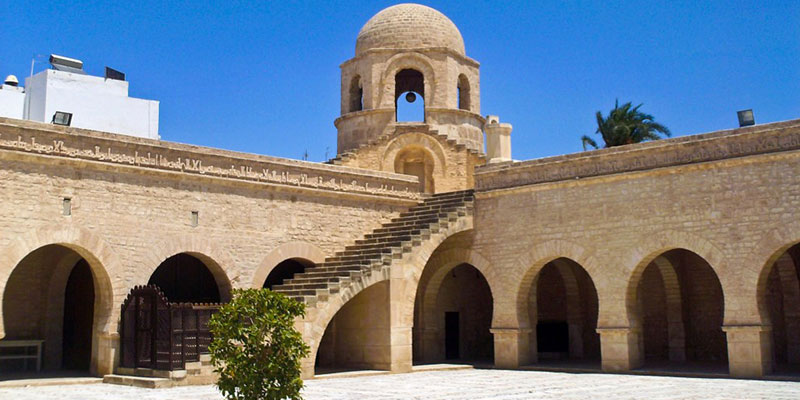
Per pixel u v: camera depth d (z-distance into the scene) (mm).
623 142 44094
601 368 24625
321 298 23547
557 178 26188
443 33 34469
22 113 34094
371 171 29375
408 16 34406
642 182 24328
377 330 25641
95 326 23016
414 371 25781
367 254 26484
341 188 28391
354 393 18781
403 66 33750
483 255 27703
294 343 14195
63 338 25562
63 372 24000
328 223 27922
